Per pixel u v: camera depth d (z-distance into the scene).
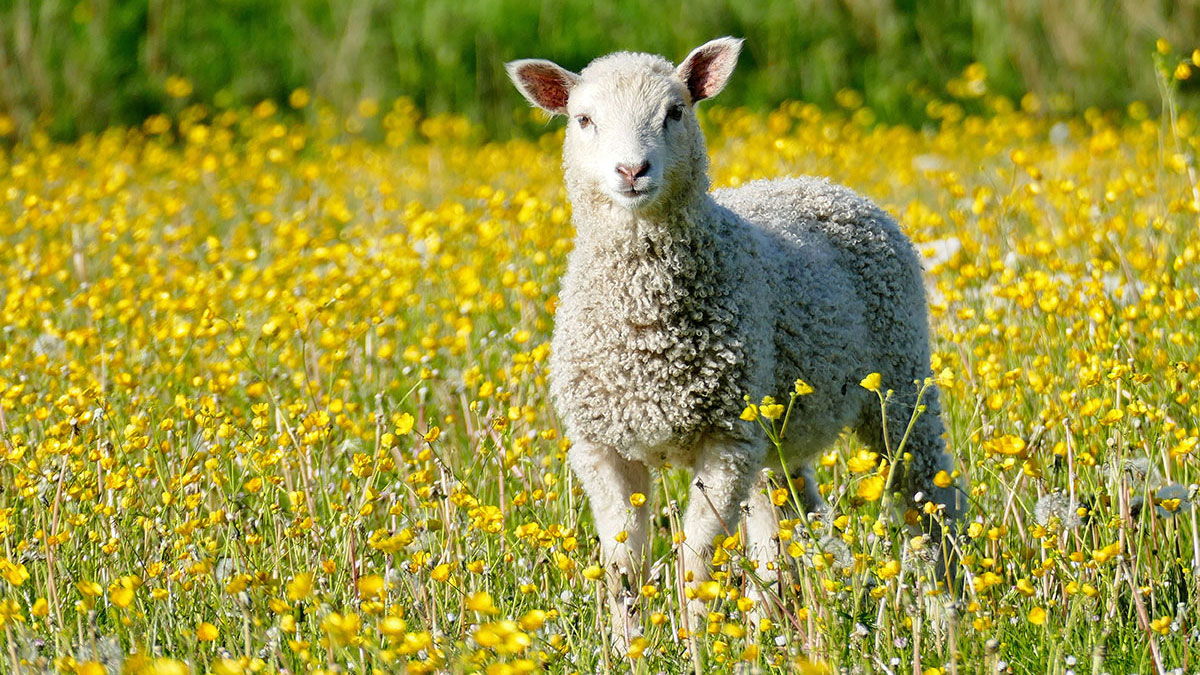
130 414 13.63
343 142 40.12
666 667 9.78
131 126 42.03
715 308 11.58
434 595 9.58
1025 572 10.87
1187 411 13.06
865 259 13.23
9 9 41.75
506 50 43.12
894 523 11.74
